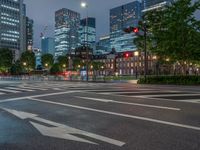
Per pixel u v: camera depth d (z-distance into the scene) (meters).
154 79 28.78
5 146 4.73
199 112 7.89
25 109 9.20
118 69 133.38
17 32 183.38
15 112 8.55
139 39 31.75
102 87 20.30
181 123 6.40
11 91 17.16
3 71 106.56
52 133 5.63
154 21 29.22
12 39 179.12
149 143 4.77
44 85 24.64
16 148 4.61
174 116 7.30
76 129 5.98
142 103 10.05
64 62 108.44
